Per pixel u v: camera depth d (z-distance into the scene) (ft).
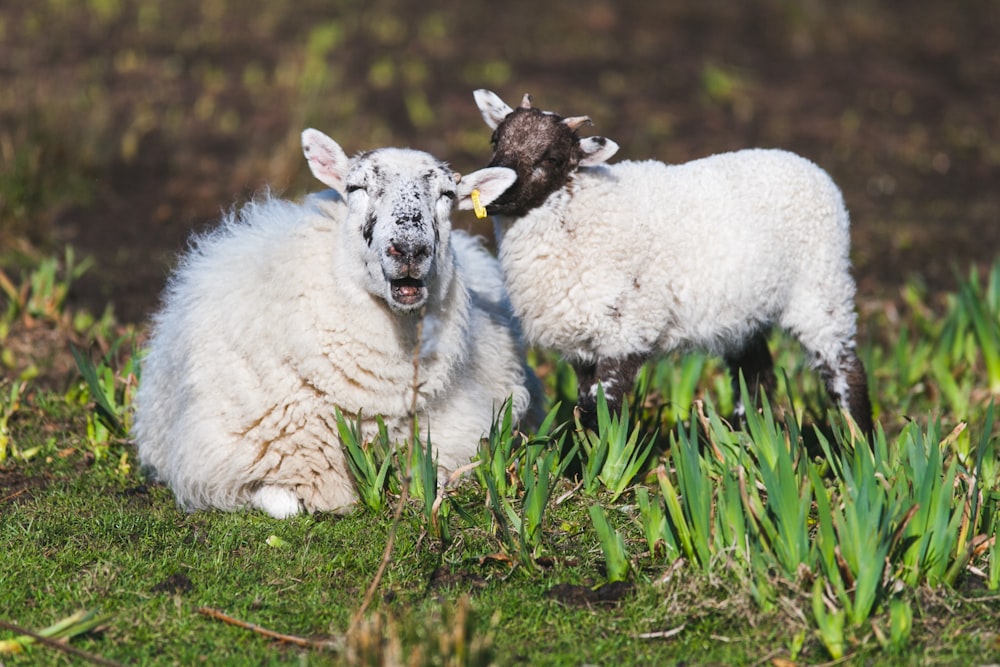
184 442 36.09
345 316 34.65
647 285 37.88
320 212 36.24
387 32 113.80
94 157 75.87
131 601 30.27
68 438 42.47
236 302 36.14
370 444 35.29
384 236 32.78
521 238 38.24
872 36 123.34
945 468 35.60
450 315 36.19
